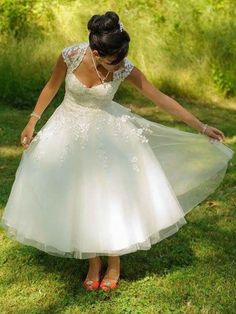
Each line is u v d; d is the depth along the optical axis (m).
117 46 3.08
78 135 3.43
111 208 3.35
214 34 10.45
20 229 3.46
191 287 3.73
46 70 9.15
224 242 4.43
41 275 3.90
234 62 10.15
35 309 3.51
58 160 3.41
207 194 3.98
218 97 9.95
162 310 3.50
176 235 4.52
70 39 10.02
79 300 3.60
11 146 6.75
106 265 4.02
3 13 10.23
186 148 3.89
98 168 3.37
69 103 3.48
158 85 9.80
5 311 3.48
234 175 5.89
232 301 3.57
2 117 7.95
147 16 10.84
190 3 11.07
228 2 11.42
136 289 3.72
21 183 3.51
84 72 3.31
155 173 3.58
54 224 3.35
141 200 3.45
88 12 10.48
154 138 3.82
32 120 3.62
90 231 3.32
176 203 3.65
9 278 3.85
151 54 10.07
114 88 3.41
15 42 9.49
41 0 10.51
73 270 3.97
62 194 3.36
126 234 3.35
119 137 3.48
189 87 9.84
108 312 3.47
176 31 10.57
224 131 7.83
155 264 4.06
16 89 8.72
